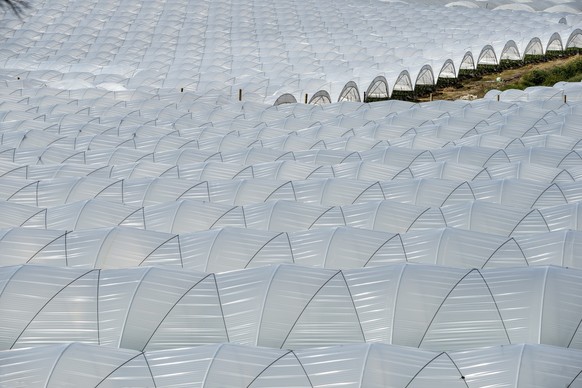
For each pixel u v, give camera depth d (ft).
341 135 238.68
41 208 172.35
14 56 402.52
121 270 130.93
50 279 127.85
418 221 161.17
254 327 120.37
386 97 363.15
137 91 320.70
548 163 196.03
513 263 138.00
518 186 174.91
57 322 121.70
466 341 115.44
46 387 101.50
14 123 251.39
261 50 408.05
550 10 541.75
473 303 118.32
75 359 105.09
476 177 188.34
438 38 435.53
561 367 98.78
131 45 417.28
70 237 150.71
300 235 150.61
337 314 120.88
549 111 247.91
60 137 235.61
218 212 167.73
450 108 266.57
